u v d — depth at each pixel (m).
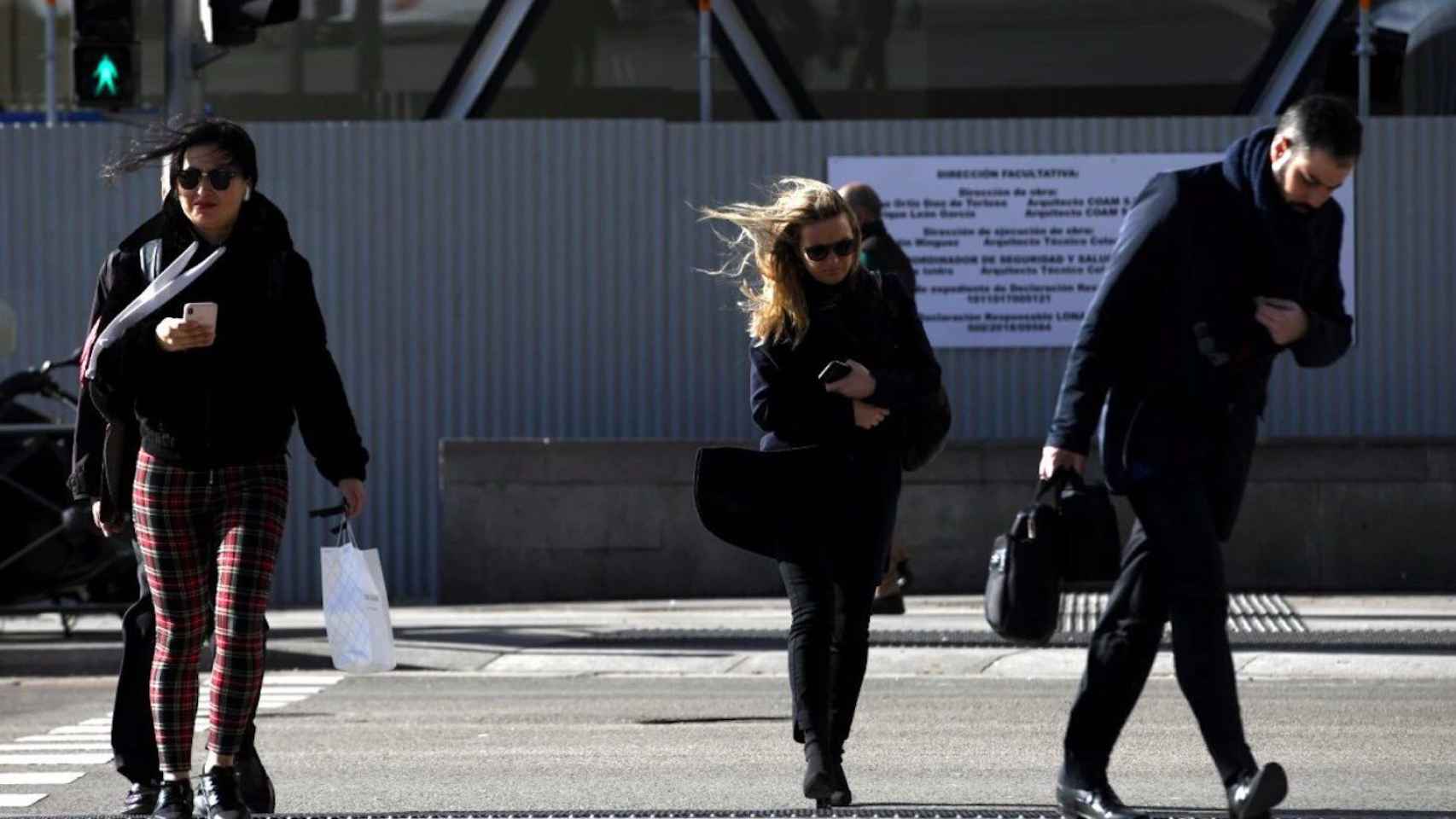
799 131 55.75
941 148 55.28
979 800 25.28
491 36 65.31
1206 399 20.28
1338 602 49.34
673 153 56.22
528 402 56.50
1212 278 20.11
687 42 65.69
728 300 56.28
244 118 66.62
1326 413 55.72
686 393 56.38
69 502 45.19
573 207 56.34
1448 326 55.34
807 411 23.08
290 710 35.72
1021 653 41.34
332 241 56.34
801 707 22.89
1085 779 21.42
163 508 21.36
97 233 56.28
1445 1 62.06
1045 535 21.05
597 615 49.44
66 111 68.94
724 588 53.56
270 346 21.42
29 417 47.06
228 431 21.23
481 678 40.50
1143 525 20.66
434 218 56.44
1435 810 23.94
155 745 23.77
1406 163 55.38
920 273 55.31
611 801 25.72
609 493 53.69
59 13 69.31
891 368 23.44
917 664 40.72
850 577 23.55
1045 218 55.12
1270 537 52.59
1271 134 20.17
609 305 56.34
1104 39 64.81
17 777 28.41
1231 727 20.09
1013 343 55.34
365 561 22.77
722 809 24.81
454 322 56.50
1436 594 51.50
